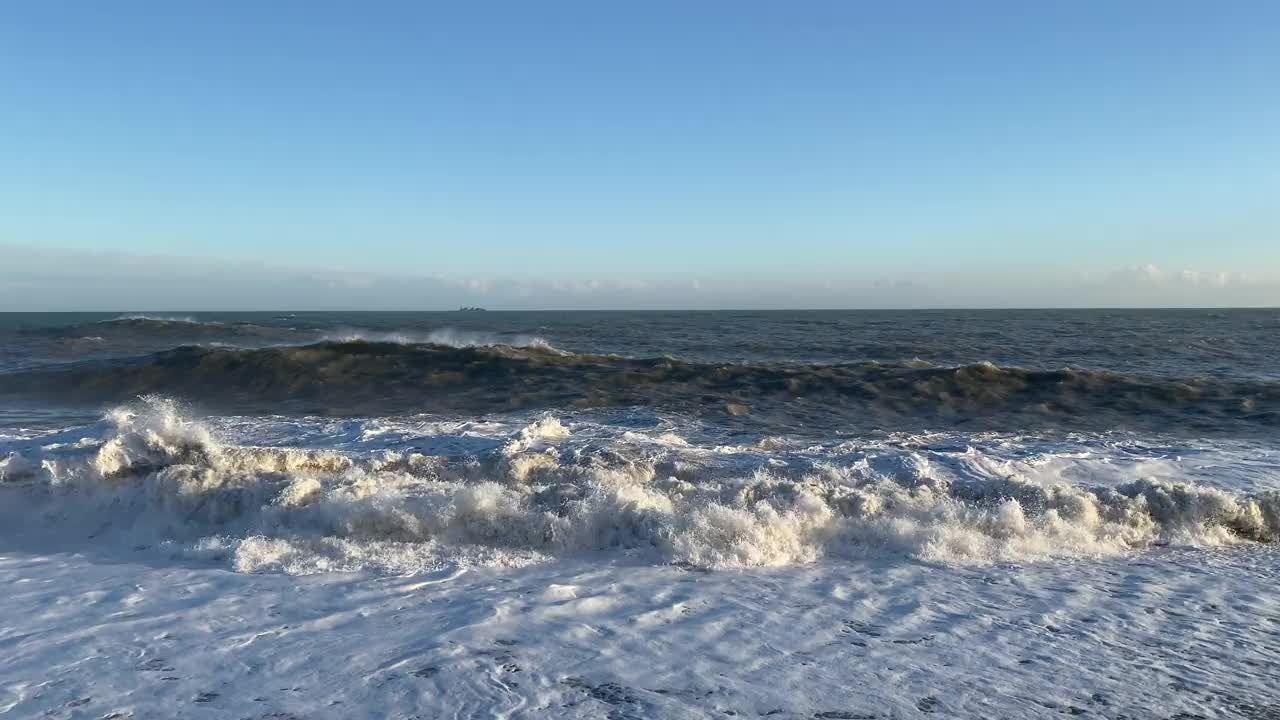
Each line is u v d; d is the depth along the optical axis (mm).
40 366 21109
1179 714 3533
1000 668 4008
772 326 68812
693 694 3691
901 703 3619
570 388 16141
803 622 4633
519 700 3611
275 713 3480
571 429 11289
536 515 6207
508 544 6105
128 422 8375
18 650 4141
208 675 3852
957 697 3684
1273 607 4914
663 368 18266
